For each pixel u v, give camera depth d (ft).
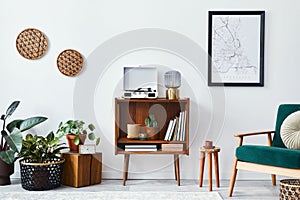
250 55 17.92
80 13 18.01
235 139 18.07
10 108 16.90
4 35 18.03
